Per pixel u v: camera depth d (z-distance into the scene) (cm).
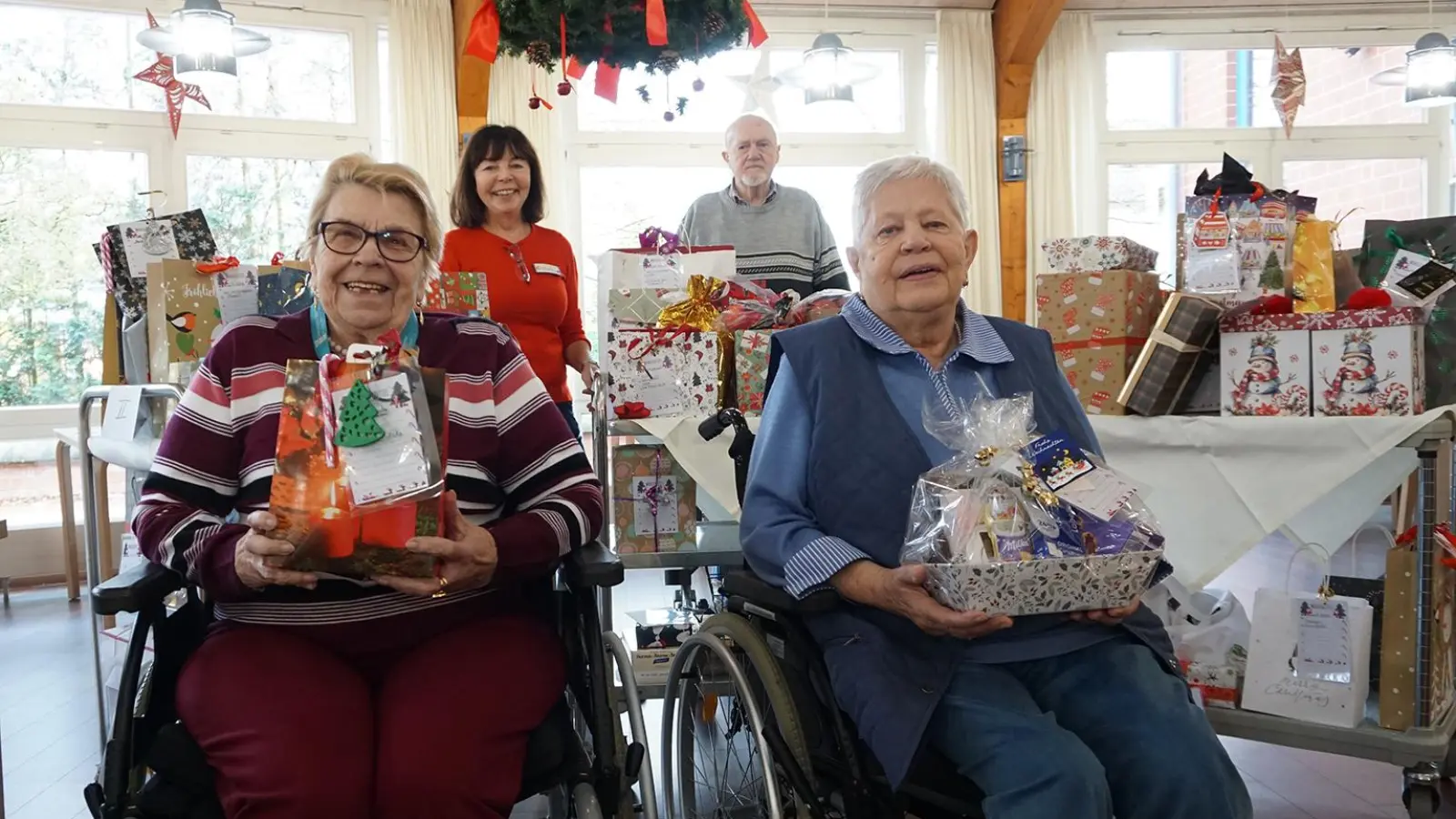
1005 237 545
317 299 144
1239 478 182
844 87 436
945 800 124
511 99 502
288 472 116
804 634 140
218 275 200
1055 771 115
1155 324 203
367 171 141
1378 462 182
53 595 401
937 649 135
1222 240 206
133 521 135
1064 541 130
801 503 147
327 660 127
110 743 117
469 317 152
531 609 147
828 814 134
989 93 539
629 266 231
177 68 352
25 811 205
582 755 125
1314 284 207
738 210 317
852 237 161
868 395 148
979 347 155
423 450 117
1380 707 177
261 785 113
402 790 114
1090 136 553
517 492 147
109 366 224
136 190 466
